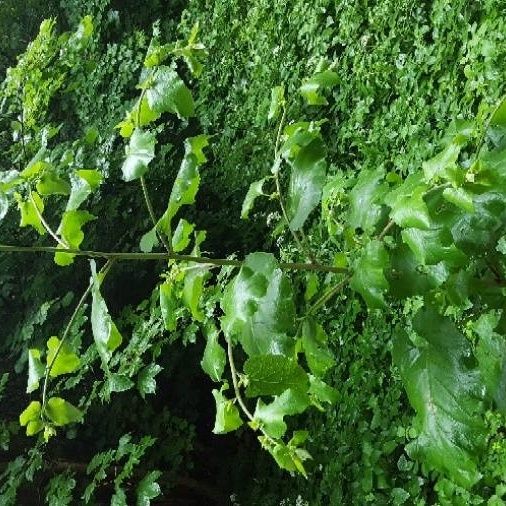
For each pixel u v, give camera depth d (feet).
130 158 4.22
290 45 16.16
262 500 14.10
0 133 16.78
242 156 17.29
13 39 24.07
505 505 8.46
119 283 16.30
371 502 10.94
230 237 17.21
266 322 3.65
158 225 4.15
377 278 3.45
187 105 4.18
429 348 3.40
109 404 14.98
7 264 15.05
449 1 11.35
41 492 13.80
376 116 13.10
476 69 10.31
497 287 3.85
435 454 3.30
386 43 12.93
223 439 16.51
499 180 3.11
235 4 18.53
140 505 10.58
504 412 3.90
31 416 4.17
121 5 22.66
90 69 16.28
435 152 11.03
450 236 3.22
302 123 4.89
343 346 12.25
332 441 12.16
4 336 15.43
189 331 11.49
